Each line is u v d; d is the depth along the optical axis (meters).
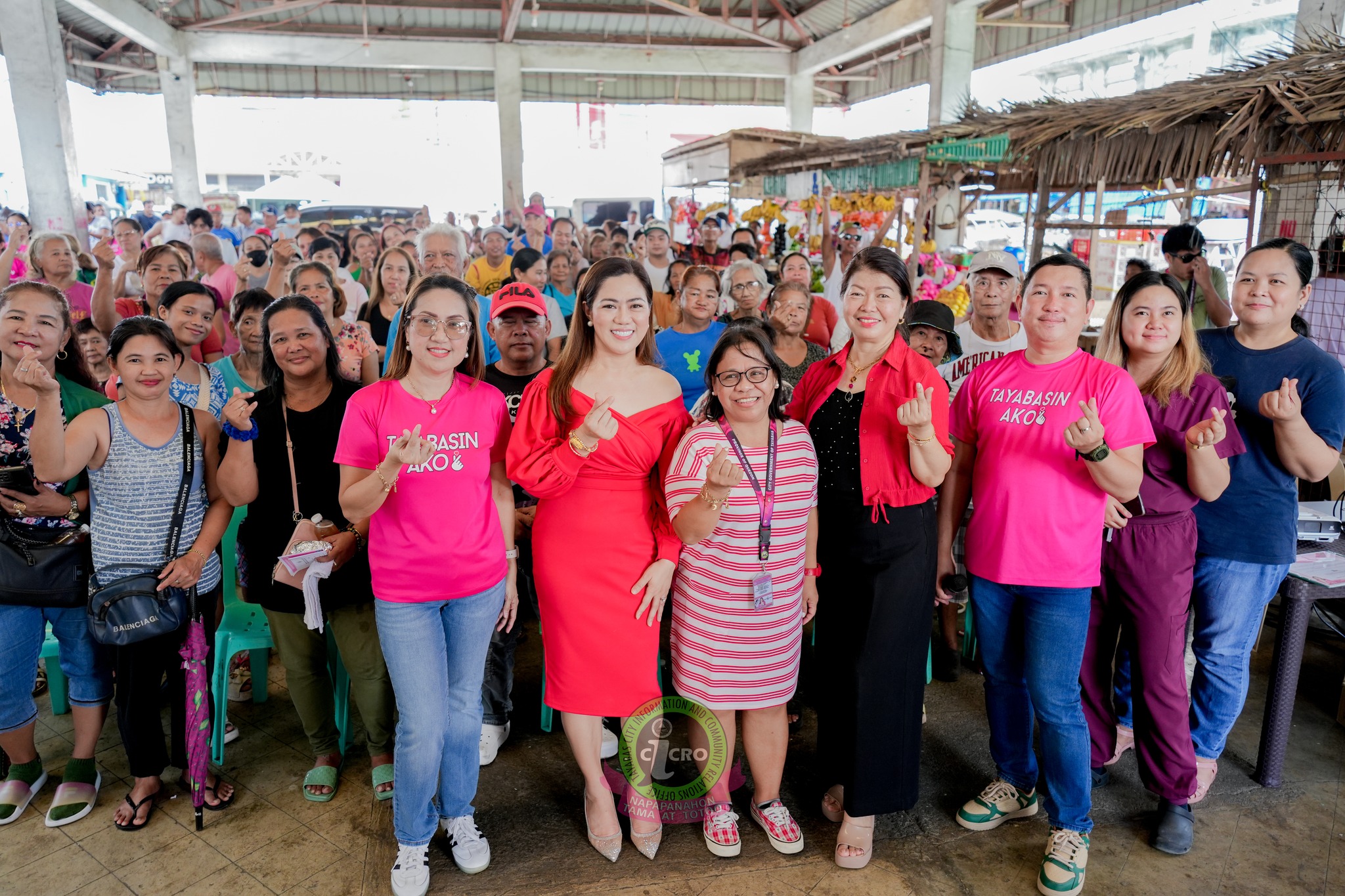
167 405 2.48
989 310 3.56
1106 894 2.29
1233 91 4.60
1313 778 2.80
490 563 2.31
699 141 14.44
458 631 2.31
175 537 2.47
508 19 15.36
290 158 29.80
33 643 2.59
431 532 2.19
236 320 3.17
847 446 2.33
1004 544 2.31
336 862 2.44
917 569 2.29
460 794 2.39
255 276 5.21
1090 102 5.81
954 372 3.45
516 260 4.61
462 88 19.95
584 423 2.07
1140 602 2.40
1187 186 5.25
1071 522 2.24
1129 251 10.73
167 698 3.25
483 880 2.37
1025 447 2.28
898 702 2.32
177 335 3.20
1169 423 2.36
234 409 2.32
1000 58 15.28
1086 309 2.26
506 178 17.22
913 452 2.15
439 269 4.50
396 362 2.25
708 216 9.71
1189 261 4.40
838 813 2.59
